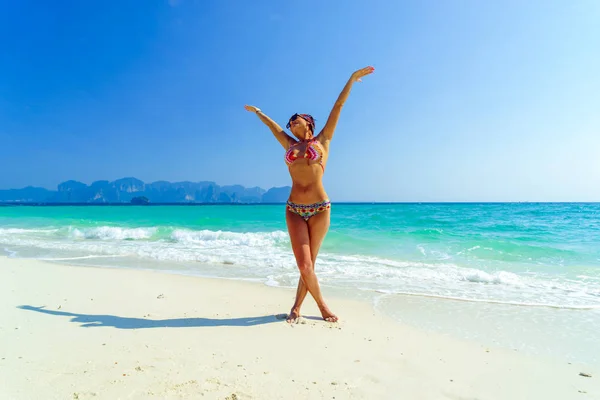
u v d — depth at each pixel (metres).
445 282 7.17
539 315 5.02
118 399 2.53
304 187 4.51
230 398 2.59
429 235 14.30
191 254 10.34
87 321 4.29
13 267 7.91
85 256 10.23
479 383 3.02
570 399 2.78
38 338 3.70
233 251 11.06
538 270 8.48
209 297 5.62
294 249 4.57
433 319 4.81
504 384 3.01
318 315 4.84
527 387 2.97
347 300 5.71
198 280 6.95
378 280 7.32
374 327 4.41
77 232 15.68
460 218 23.39
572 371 3.30
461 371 3.24
